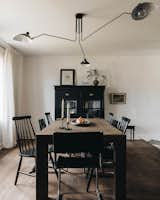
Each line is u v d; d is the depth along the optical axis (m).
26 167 3.43
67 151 2.17
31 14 2.96
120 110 5.81
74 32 3.76
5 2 2.58
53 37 4.05
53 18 3.11
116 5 2.70
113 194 2.48
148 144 5.14
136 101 5.80
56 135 2.14
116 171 2.29
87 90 5.36
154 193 2.47
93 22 3.28
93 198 2.40
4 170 3.29
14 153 4.28
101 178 2.98
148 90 5.79
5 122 4.56
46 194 2.24
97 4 2.67
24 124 5.00
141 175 3.04
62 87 5.32
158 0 2.53
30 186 2.70
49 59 5.82
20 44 4.57
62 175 3.11
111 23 3.32
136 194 2.45
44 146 2.25
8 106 4.65
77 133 2.14
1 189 2.61
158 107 5.78
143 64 5.78
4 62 4.55
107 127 2.88
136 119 5.80
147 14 2.16
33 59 5.82
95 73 5.77
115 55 5.74
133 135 5.71
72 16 3.04
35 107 5.82
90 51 5.27
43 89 5.83
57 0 2.55
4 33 3.81
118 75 5.79
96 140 2.17
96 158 2.50
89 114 5.27
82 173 3.19
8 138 4.63
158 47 4.86
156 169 3.31
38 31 3.70
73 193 2.50
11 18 3.09
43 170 2.24
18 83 5.49
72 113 5.26
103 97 5.37
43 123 3.52
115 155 2.29
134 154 4.21
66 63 5.82
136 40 4.29
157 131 5.79
